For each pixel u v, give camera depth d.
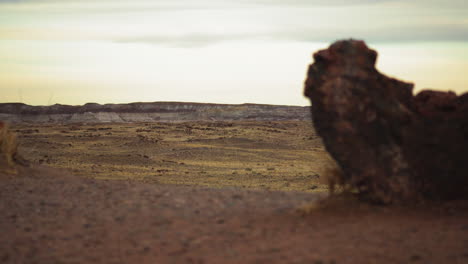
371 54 11.53
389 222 10.38
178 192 14.37
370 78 11.24
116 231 10.79
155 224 11.17
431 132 11.41
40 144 62.84
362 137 11.13
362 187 11.45
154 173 41.78
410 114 11.42
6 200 13.71
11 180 16.73
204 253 9.23
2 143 18.91
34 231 10.95
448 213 10.77
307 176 40.31
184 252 9.34
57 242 10.22
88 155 53.84
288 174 42.59
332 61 11.41
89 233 10.73
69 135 78.12
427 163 11.45
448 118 11.49
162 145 68.12
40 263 9.09
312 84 11.54
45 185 15.84
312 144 75.12
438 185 11.51
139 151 61.72
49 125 110.94
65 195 14.26
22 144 61.41
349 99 11.06
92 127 101.50
